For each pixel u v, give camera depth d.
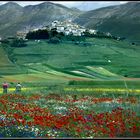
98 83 80.44
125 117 26.70
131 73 161.00
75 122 25.17
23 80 107.44
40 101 41.62
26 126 23.98
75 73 148.38
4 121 25.89
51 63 185.75
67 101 41.69
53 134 22.22
